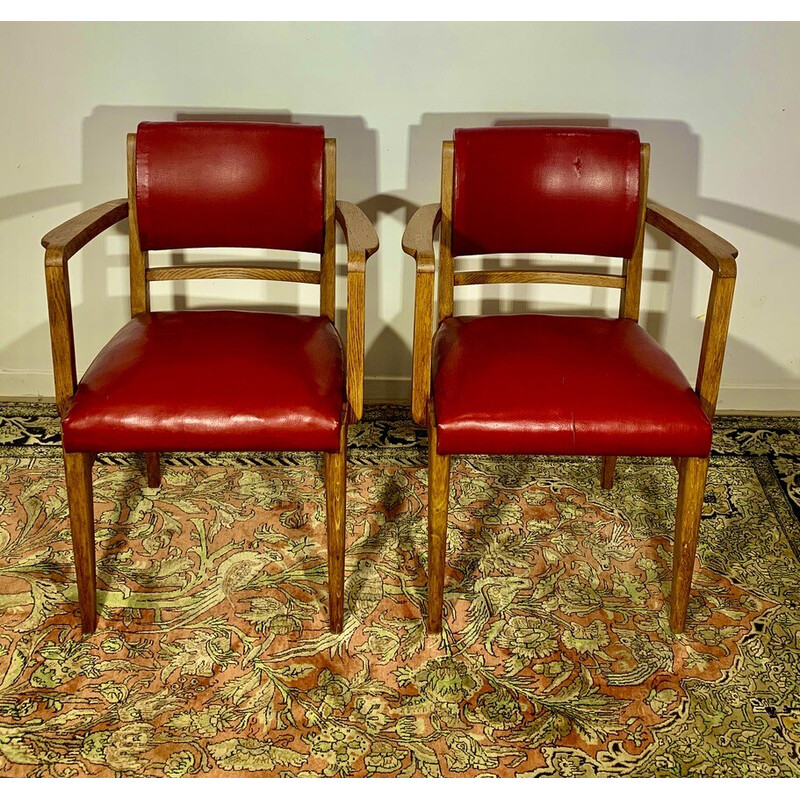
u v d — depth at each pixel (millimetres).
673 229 1723
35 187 2215
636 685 1591
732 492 2127
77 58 2086
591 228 1805
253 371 1578
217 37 2072
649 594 1811
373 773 1421
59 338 1520
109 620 1714
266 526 1989
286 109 2146
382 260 2299
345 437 1583
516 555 1913
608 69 2105
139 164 1762
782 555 1926
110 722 1498
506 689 1579
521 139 1780
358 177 2211
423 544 1944
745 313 2361
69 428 1505
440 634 1699
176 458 2227
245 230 1816
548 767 1436
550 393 1550
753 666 1633
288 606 1761
